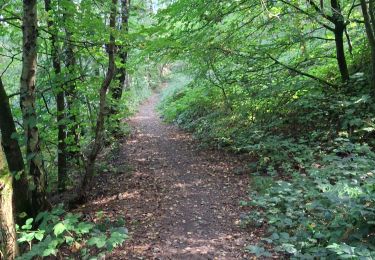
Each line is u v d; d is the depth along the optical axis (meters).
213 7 9.84
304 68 11.29
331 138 8.73
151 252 5.52
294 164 8.33
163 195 8.10
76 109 8.16
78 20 7.64
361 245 4.32
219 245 5.64
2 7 7.26
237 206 7.10
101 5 7.44
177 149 12.51
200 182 8.77
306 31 11.32
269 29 10.52
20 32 9.02
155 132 16.56
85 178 7.82
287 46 10.73
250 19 10.62
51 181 9.02
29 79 6.22
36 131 6.45
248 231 6.03
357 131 8.05
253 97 10.73
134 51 10.57
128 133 15.26
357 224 4.73
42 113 7.71
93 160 7.79
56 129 8.30
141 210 7.31
